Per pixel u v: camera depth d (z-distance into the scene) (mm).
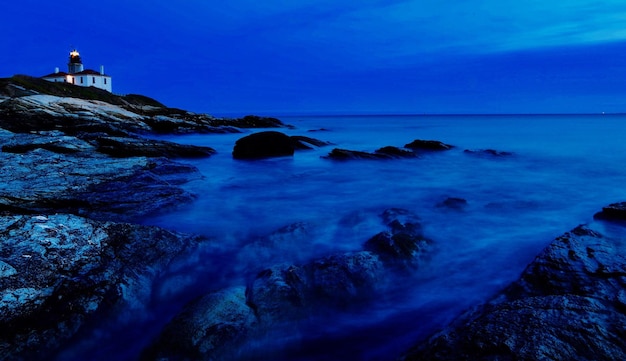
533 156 26828
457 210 12281
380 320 6590
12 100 36375
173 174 15711
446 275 7938
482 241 9742
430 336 5629
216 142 35844
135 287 6777
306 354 5910
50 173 13398
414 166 21922
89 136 23688
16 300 5773
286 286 6422
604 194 15422
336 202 13711
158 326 6445
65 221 7863
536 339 4555
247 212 12172
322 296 6609
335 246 9008
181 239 8430
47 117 34875
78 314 5953
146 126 40719
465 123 100375
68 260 6793
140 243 7789
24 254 6625
